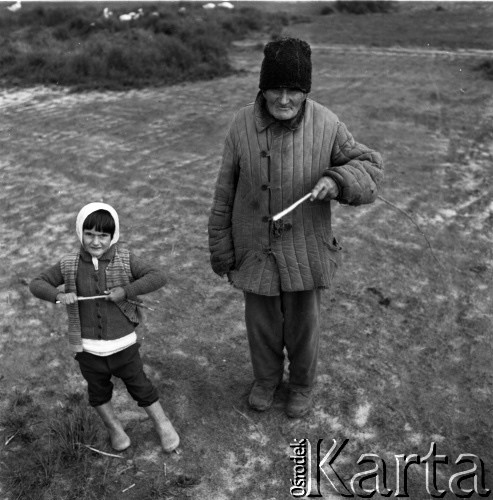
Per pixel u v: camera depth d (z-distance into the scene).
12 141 8.92
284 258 3.10
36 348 4.36
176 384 3.96
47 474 3.27
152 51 13.87
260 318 3.40
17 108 10.95
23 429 3.61
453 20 19.89
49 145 8.69
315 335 3.41
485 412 3.74
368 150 3.01
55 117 10.21
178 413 3.72
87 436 3.47
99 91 12.13
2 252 5.69
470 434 3.58
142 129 9.44
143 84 12.61
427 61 14.15
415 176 7.25
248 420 3.67
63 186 7.16
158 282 3.06
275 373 3.67
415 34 17.91
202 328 4.53
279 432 3.59
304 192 2.99
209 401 3.82
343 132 3.00
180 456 3.42
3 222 6.27
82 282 3.03
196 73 13.29
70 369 4.13
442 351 4.28
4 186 7.20
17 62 13.79
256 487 3.24
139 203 6.66
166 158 8.07
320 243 3.11
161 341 4.39
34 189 7.08
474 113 9.85
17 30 19.61
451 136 8.77
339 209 6.37
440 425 3.64
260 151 2.95
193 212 6.41
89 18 19.38
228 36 17.95
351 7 22.53
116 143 8.75
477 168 7.55
